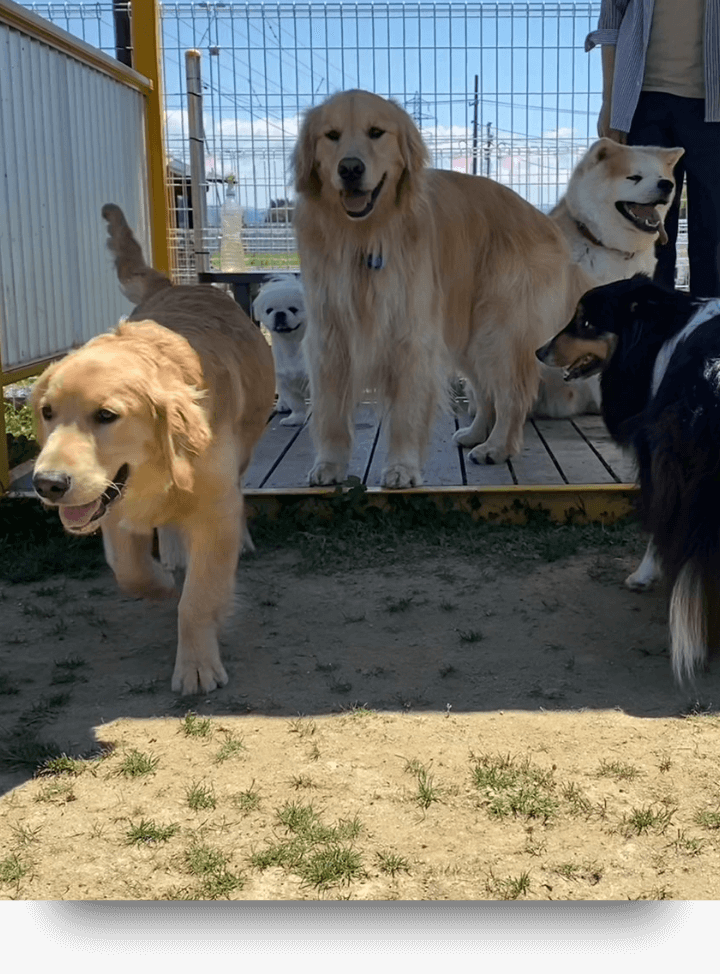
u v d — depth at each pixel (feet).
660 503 3.91
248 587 5.13
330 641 4.47
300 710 3.80
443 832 2.98
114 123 8.50
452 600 4.92
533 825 3.01
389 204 5.65
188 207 10.85
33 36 6.82
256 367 4.65
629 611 4.76
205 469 3.73
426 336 5.96
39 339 7.00
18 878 2.79
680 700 3.85
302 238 5.95
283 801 3.16
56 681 4.09
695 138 7.62
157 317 4.28
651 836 2.94
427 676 4.09
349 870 2.78
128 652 4.41
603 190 7.88
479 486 6.04
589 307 4.96
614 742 3.51
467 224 6.37
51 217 7.20
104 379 3.30
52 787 3.27
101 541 5.75
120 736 3.62
